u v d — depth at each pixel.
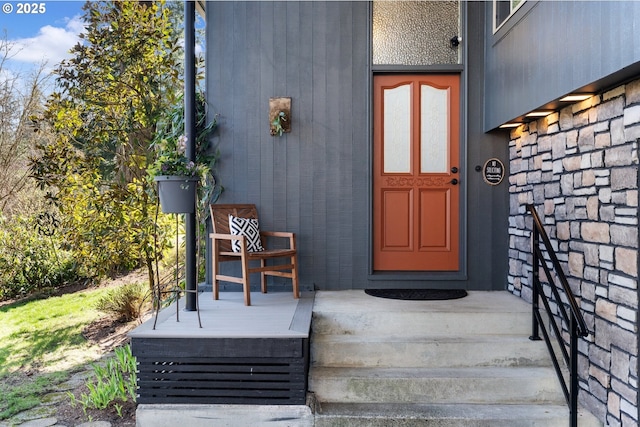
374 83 4.35
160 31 5.07
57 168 5.05
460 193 4.34
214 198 4.31
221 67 4.30
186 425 2.84
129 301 5.48
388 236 4.39
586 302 2.89
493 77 4.05
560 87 2.83
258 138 4.32
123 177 5.34
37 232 6.40
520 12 3.43
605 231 2.68
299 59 4.30
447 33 4.32
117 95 5.08
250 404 2.88
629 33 2.14
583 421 2.75
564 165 3.18
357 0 4.29
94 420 3.06
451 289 4.28
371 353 3.24
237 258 3.94
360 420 2.82
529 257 3.78
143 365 2.89
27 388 3.70
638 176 2.36
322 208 4.32
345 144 4.30
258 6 4.30
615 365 2.56
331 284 4.32
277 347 2.86
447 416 2.79
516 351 3.21
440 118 4.37
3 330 5.24
